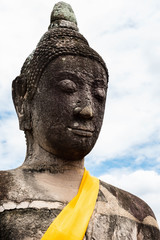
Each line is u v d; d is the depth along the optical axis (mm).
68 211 4043
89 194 4324
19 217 3961
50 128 4398
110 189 4668
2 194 4078
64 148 4383
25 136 4863
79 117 4398
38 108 4555
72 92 4430
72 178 4453
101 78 4633
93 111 4484
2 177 4246
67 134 4352
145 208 4789
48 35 4809
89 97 4453
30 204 4055
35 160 4562
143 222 4613
